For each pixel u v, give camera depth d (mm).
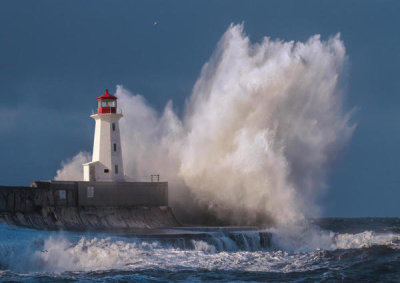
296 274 69938
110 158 124375
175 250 85500
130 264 74375
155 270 70500
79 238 86000
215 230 106812
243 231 104562
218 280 65375
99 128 125500
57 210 107812
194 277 66750
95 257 78000
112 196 116688
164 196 124250
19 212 101938
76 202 111938
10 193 101375
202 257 79938
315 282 65625
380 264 77438
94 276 66438
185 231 103000
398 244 99250
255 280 66000
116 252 80062
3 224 94875
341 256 83125
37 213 104562
